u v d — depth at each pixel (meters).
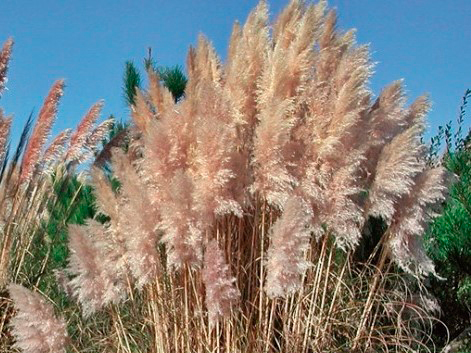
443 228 6.19
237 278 4.72
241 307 4.72
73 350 4.93
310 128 4.84
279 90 4.77
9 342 5.58
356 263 5.48
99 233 4.85
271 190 4.51
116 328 4.82
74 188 7.77
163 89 5.53
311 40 4.86
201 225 4.32
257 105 4.86
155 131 4.48
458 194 5.99
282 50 4.81
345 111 4.63
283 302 4.82
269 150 4.44
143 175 4.77
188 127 4.55
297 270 4.11
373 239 5.71
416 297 5.36
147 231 4.36
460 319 5.89
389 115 5.08
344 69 5.01
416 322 5.40
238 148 4.98
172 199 4.38
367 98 5.14
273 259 4.12
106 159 6.71
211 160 4.27
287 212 4.05
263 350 4.52
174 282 4.80
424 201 5.03
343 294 5.12
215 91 4.64
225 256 4.79
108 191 4.94
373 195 4.81
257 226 4.88
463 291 5.96
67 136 6.58
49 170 6.46
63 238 6.79
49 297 5.90
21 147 6.17
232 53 5.46
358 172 5.27
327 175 4.72
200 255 4.36
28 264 6.29
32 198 6.36
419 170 4.82
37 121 6.32
